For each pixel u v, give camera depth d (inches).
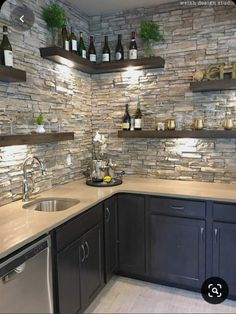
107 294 98.7
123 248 106.3
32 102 96.4
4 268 55.5
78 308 81.0
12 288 57.6
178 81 116.5
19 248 59.2
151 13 118.4
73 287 78.5
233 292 92.2
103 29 126.8
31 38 95.0
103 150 132.6
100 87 130.6
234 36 106.9
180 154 119.2
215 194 93.7
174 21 115.1
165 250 99.7
